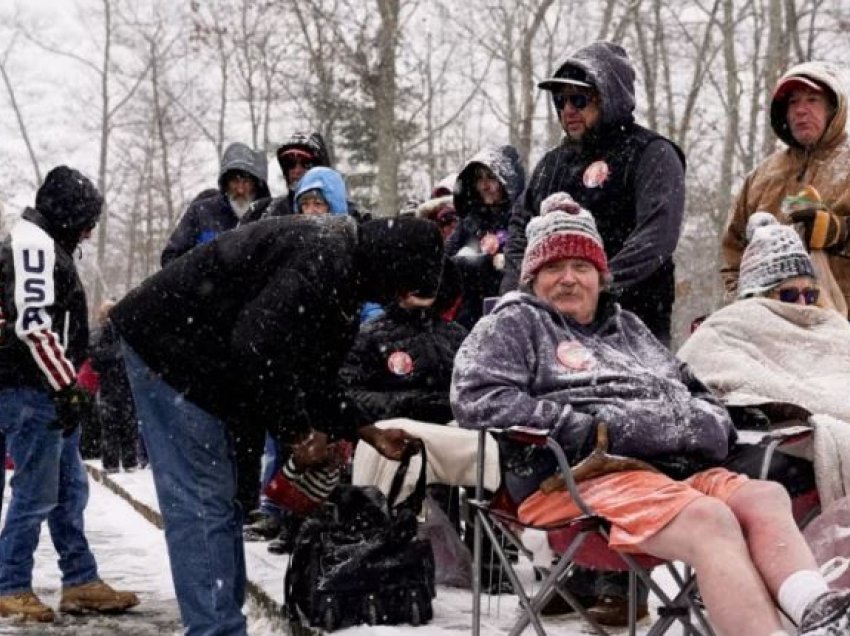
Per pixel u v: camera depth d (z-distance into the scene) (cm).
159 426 405
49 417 543
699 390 397
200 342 398
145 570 722
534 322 390
